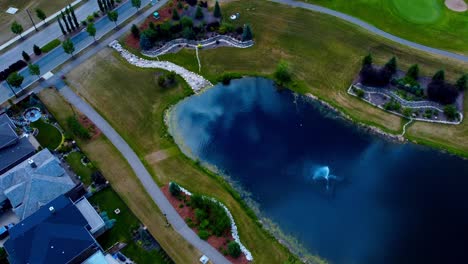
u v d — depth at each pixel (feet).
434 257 282.77
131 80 393.70
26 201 293.23
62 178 307.78
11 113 369.30
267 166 332.80
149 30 416.46
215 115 370.12
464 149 336.08
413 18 433.89
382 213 305.53
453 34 417.28
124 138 348.38
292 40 421.59
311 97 377.30
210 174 325.83
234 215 300.81
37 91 385.50
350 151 340.80
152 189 314.55
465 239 290.97
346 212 306.35
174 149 342.44
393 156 337.11
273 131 356.79
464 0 453.99
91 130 353.31
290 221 300.81
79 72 401.08
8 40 433.48
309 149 343.26
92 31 411.34
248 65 404.57
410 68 373.40
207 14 442.09
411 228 297.12
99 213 301.22
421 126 350.64
